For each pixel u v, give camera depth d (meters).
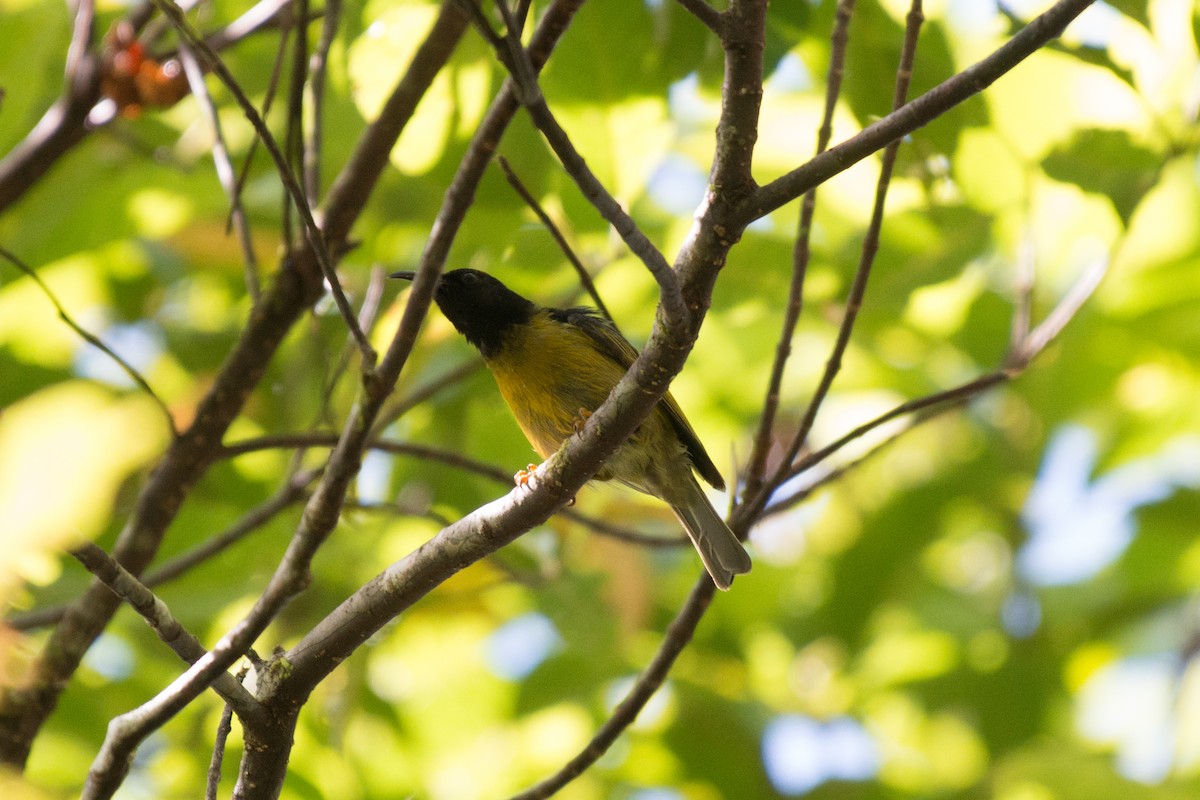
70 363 13.02
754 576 15.45
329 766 11.73
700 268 5.41
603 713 14.35
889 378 14.77
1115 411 15.32
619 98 9.65
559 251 10.70
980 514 15.75
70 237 12.52
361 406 6.06
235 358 8.73
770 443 7.67
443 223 6.25
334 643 6.07
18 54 9.93
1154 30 8.88
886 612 15.11
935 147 10.02
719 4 9.34
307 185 8.66
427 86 8.75
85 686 11.71
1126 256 13.80
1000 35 9.72
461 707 15.15
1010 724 14.62
